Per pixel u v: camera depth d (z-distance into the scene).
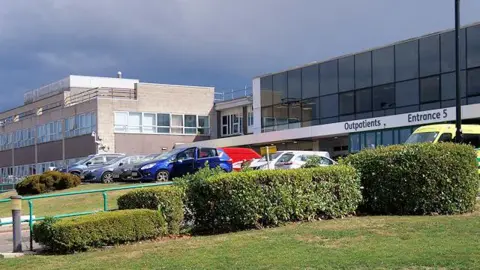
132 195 13.13
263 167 24.77
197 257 9.78
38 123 61.31
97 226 11.70
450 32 32.09
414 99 33.97
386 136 33.84
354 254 9.08
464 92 31.09
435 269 7.85
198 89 55.47
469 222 11.55
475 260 8.16
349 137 36.31
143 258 10.16
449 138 21.11
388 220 12.33
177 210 12.77
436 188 13.23
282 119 43.28
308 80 41.19
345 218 13.28
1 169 70.56
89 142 51.00
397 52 35.06
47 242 11.84
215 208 12.90
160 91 53.34
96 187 29.03
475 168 13.57
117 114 51.00
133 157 34.34
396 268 8.00
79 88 65.75
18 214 12.50
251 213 12.57
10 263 10.70
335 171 13.49
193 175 13.51
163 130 53.19
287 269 8.35
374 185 13.93
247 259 9.26
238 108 54.19
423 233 10.61
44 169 59.59
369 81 36.75
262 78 45.22
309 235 11.10
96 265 9.87
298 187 13.03
